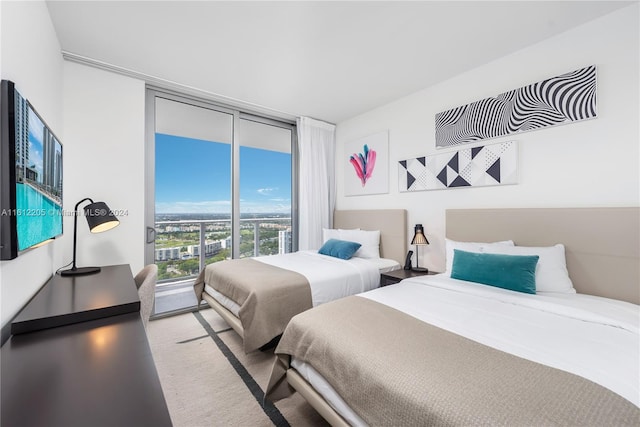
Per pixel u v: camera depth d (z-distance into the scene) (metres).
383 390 0.95
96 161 2.44
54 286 1.59
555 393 0.83
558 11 1.83
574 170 1.99
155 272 1.76
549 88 2.08
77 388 0.71
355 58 2.39
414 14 1.85
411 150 3.11
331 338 1.24
